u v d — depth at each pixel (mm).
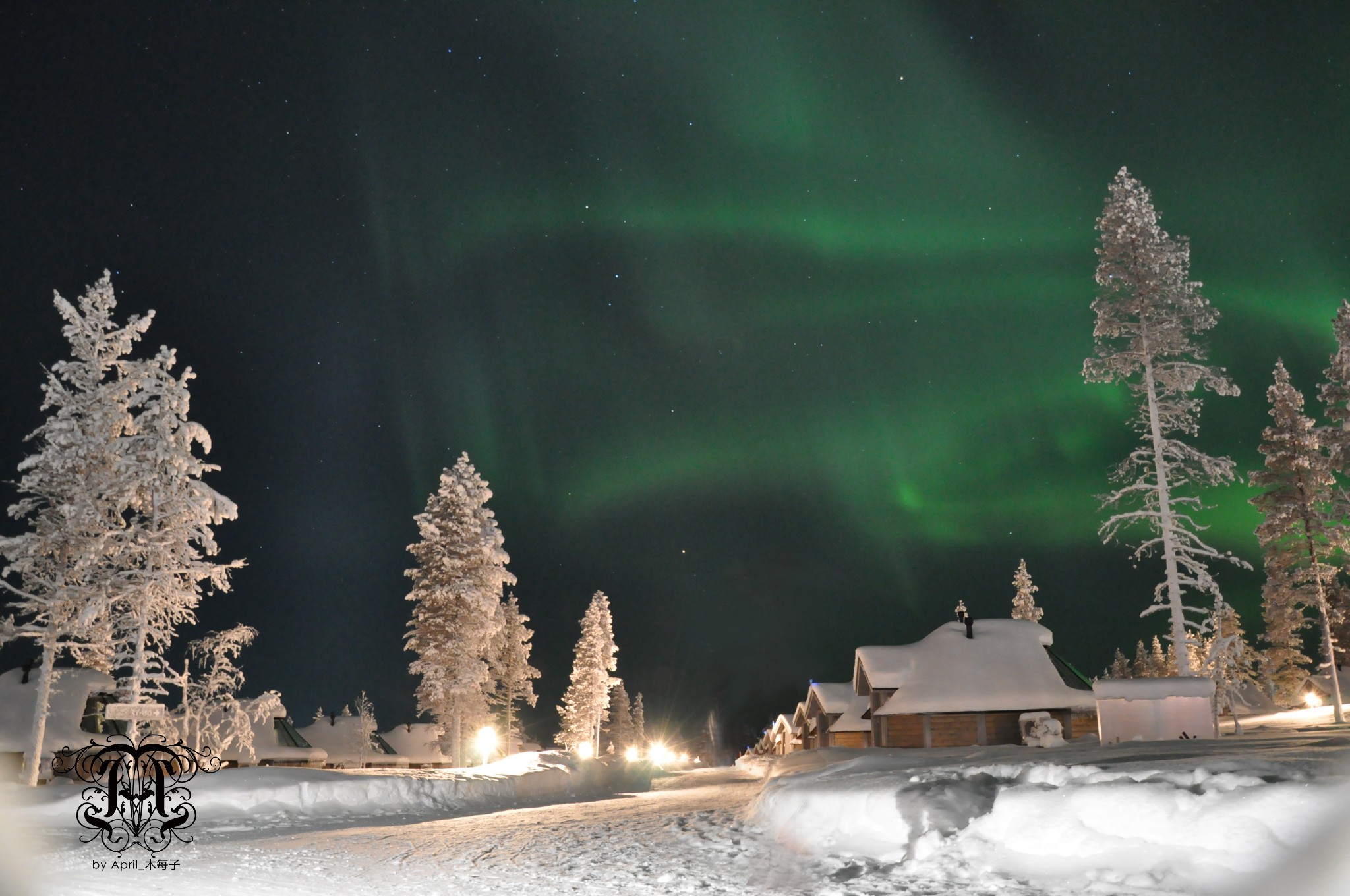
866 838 13078
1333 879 8297
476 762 46625
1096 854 10203
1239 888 8734
